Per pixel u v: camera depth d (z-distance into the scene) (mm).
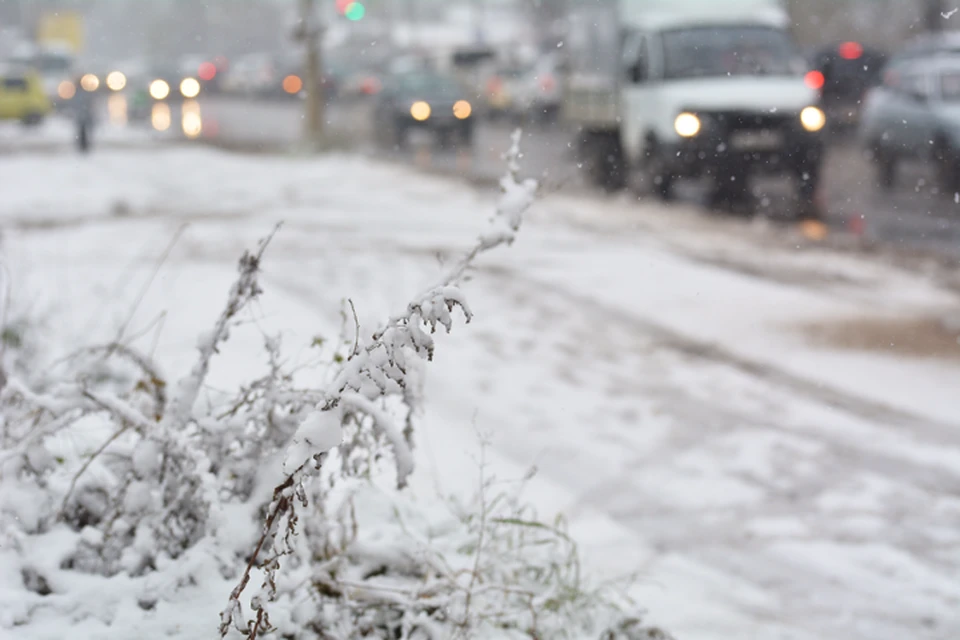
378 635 3324
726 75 17516
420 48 60906
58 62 49594
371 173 22953
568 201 17516
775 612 4203
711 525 5074
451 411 6594
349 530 3742
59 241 12836
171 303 8766
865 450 6172
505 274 11281
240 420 3463
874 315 9477
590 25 20328
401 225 15070
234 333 7426
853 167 22250
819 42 42406
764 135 16734
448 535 3977
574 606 3703
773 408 6945
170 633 3092
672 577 4438
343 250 12617
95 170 24016
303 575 3336
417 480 4859
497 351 8195
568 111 21375
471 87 31453
